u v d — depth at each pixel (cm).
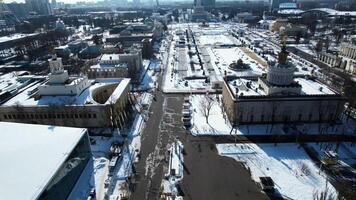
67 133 8981
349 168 9250
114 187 8625
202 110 14000
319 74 18750
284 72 11956
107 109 12075
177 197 8006
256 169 9306
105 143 11238
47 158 7569
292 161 9681
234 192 8281
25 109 12062
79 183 8556
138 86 18038
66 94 13075
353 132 11494
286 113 12119
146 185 8694
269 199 7975
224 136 11444
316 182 8600
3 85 16025
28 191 6322
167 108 14488
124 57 19600
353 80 16212
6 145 8206
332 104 11894
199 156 10106
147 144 11038
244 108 11956
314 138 11088
